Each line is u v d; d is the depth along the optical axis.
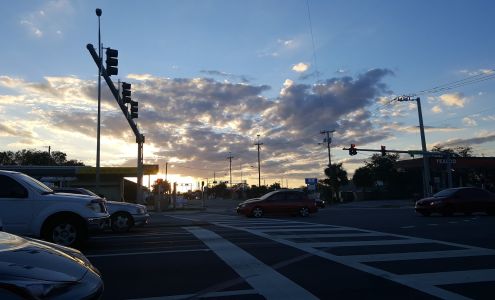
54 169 44.53
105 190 49.28
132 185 65.12
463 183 76.25
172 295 7.01
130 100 22.59
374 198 86.25
